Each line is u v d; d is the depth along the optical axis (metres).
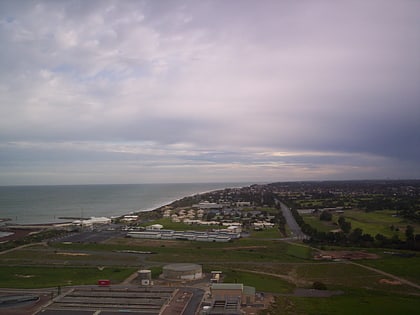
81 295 113.56
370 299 115.56
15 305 105.69
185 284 127.31
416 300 115.75
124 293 115.12
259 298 112.62
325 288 125.56
